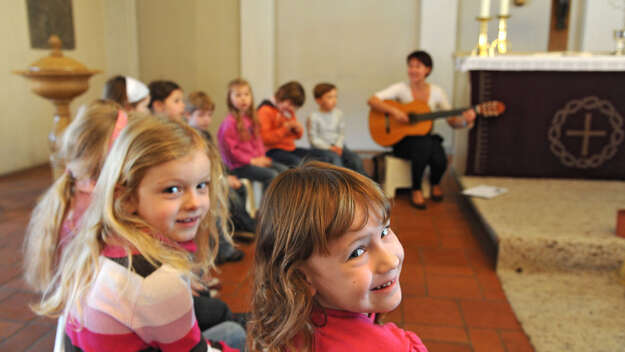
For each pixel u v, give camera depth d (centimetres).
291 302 71
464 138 432
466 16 581
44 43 538
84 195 127
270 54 619
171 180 97
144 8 634
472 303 242
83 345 93
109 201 95
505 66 376
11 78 505
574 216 306
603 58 365
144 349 93
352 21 609
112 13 633
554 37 564
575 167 396
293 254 71
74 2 575
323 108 434
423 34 586
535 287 256
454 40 583
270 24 612
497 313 232
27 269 128
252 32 615
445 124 618
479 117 399
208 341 108
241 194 326
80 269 93
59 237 125
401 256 75
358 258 70
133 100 282
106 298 89
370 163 567
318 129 430
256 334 79
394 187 424
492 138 401
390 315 230
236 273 274
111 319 89
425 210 392
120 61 646
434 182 418
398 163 420
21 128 523
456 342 208
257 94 630
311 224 69
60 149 136
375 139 421
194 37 632
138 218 96
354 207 69
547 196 351
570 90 384
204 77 642
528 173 402
